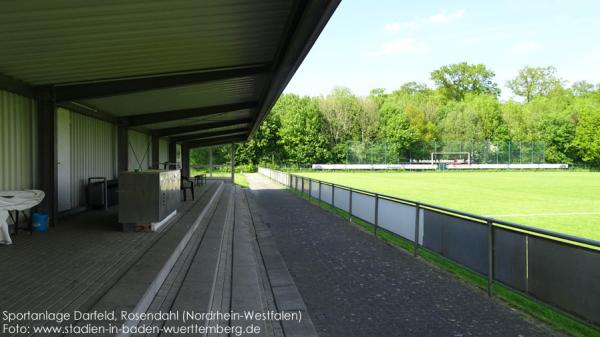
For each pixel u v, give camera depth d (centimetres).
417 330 420
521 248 477
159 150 2016
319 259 731
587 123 5903
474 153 5906
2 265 509
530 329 427
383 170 5594
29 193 686
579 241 396
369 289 559
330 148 6462
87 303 380
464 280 603
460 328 427
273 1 518
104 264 518
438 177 4009
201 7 518
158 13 523
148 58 714
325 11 443
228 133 2508
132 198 740
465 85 8625
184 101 1201
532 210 1527
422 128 6681
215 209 1302
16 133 727
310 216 1302
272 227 1087
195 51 706
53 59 652
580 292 398
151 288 440
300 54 621
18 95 736
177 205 1010
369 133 6425
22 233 720
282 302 504
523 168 5709
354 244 864
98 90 820
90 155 1084
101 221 864
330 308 484
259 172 5147
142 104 1138
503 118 6812
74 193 980
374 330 420
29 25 518
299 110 6334
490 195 2128
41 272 480
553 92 7756
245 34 645
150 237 697
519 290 479
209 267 583
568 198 1970
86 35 571
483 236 543
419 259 730
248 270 631
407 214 776
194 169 4022
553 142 6153
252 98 1341
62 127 907
